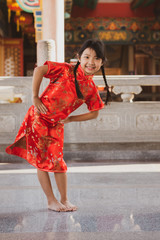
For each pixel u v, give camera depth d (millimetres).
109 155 5180
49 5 5906
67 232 1950
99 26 18516
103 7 18516
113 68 20984
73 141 5215
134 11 18609
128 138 5250
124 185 3211
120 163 4703
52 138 2473
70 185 3213
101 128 5230
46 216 2301
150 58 21219
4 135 5188
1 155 5055
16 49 15867
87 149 5246
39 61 5223
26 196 2893
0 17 14930
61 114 2443
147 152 5203
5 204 2643
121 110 5246
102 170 4059
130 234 1911
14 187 3193
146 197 2838
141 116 5262
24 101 5258
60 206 2453
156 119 5270
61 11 5973
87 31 18500
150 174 3785
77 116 2574
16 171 4031
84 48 2350
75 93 2422
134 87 5227
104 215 2314
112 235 1894
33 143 2502
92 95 2520
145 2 17812
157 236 1876
